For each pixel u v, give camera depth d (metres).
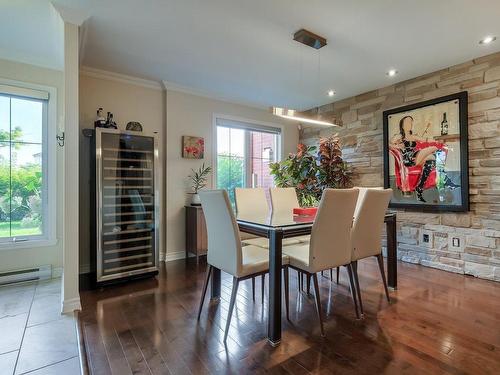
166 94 3.71
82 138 3.15
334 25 2.32
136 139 3.03
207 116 4.09
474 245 3.01
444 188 3.21
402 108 3.60
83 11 2.11
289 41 2.58
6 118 2.82
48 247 2.96
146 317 2.10
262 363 1.57
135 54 2.84
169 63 3.06
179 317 2.10
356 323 2.02
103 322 2.02
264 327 1.97
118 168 2.91
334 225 1.98
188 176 3.90
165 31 2.41
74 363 1.57
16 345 1.73
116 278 2.79
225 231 1.91
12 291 2.58
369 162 4.07
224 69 3.23
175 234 3.79
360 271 3.21
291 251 2.25
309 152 4.63
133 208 3.03
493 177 2.87
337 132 4.52
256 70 3.26
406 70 3.28
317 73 3.36
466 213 3.07
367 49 2.74
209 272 2.14
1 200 2.80
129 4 2.04
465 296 2.48
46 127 2.99
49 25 2.28
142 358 1.61
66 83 2.13
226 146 4.40
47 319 2.06
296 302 2.39
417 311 2.20
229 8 2.09
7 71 2.77
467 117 3.03
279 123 4.96
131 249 2.96
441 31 2.42
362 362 1.57
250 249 2.33
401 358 1.61
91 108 3.23
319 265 1.96
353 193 2.02
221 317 2.11
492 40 2.58
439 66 3.17
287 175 4.34
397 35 2.48
